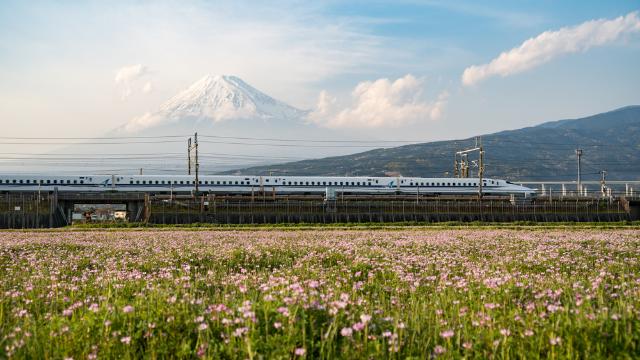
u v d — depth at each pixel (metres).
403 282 17.75
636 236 43.75
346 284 17.33
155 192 104.44
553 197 106.69
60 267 22.09
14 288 17.23
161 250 30.06
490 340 10.98
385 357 10.22
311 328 11.07
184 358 10.48
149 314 12.23
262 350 10.39
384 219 86.25
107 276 19.11
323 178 112.06
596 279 17.14
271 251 28.38
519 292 15.49
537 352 10.51
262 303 13.17
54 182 101.25
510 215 90.44
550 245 32.19
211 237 44.78
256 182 108.50
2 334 11.82
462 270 20.52
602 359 10.05
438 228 67.81
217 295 15.12
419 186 116.19
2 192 99.00
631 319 11.78
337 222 83.12
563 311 12.34
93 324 11.77
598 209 94.44
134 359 10.43
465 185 118.62
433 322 12.70
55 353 10.63
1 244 33.56
